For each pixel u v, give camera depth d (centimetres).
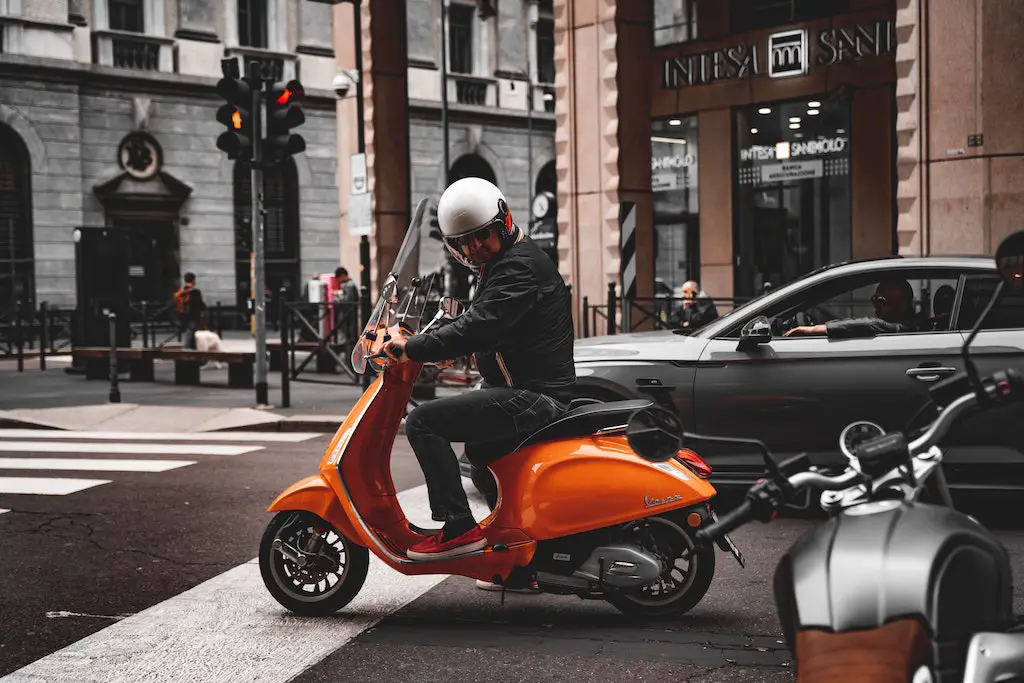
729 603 489
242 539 631
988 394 246
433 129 3662
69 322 2822
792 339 645
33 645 443
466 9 3772
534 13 3925
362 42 2014
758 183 1912
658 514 440
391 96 2014
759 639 436
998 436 605
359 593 515
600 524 435
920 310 652
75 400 1394
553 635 447
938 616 207
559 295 450
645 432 281
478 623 466
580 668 405
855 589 209
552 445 443
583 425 449
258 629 461
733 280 1948
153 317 2570
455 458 447
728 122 1928
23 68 2844
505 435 441
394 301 455
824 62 1795
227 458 941
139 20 3106
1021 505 695
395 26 2011
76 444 1038
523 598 505
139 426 1176
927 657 205
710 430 650
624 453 438
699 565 455
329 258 3459
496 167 3838
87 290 1827
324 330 1764
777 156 1883
